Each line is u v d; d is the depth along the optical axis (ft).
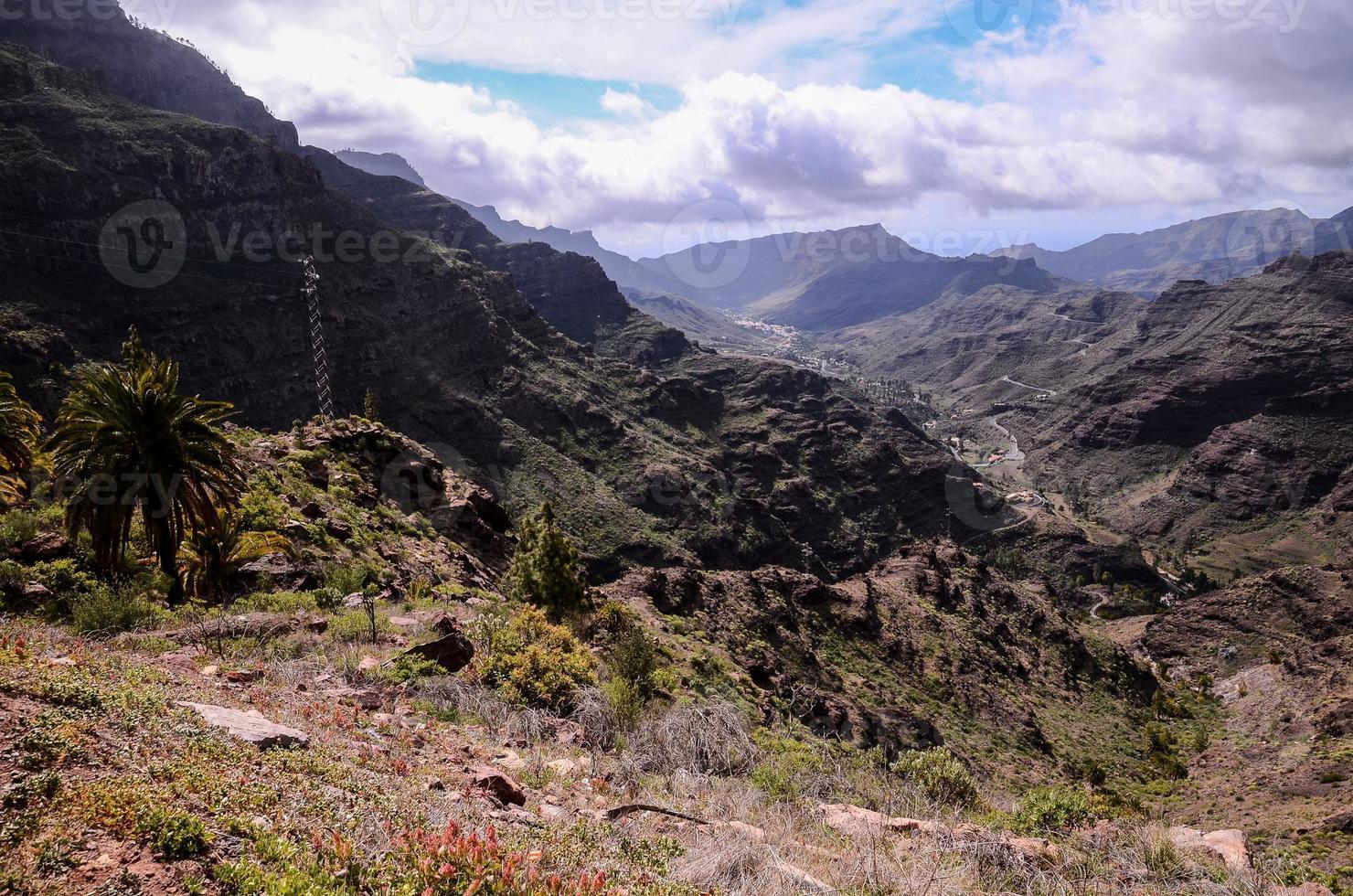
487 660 53.78
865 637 206.49
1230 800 169.27
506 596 117.70
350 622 60.95
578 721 48.62
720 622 170.19
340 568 84.58
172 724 23.77
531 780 33.37
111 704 23.57
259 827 18.53
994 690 209.15
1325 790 162.30
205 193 526.98
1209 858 33.12
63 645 35.60
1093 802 42.60
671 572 183.83
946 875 27.25
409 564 108.47
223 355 459.73
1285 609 391.86
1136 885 29.71
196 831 16.90
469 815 24.54
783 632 177.99
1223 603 416.87
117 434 69.56
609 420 607.78
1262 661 361.30
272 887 15.98
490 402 574.15
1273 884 29.71
